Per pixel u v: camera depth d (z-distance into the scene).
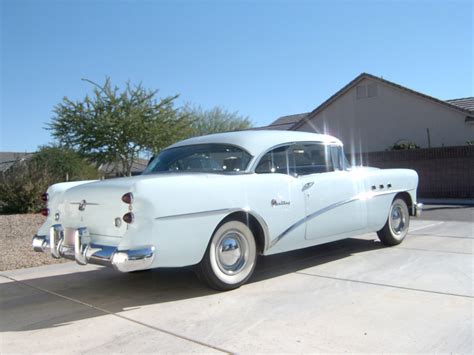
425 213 12.30
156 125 22.73
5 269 6.76
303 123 27.38
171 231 4.50
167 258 4.50
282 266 6.21
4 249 8.29
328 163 6.31
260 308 4.48
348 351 3.43
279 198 5.45
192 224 4.66
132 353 3.56
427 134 22.72
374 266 6.02
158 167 5.94
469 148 17.95
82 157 23.09
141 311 4.57
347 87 25.23
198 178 4.85
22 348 3.74
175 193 4.57
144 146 23.23
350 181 6.41
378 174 6.95
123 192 4.47
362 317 4.12
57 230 5.15
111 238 4.63
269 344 3.61
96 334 4.00
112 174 27.27
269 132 5.89
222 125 41.66
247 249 5.21
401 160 19.67
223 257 5.03
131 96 22.75
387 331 3.78
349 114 25.58
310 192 5.83
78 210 4.98
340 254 6.87
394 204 7.31
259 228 5.36
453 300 4.51
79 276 6.20
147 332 3.98
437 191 18.72
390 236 7.20
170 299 4.91
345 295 4.79
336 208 6.16
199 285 5.40
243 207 5.07
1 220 12.31
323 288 5.08
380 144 24.41
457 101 23.89
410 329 3.81
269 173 5.53
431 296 4.65
